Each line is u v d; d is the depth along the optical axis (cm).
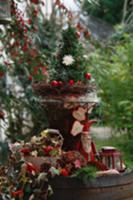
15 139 336
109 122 404
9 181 153
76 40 170
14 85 354
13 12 273
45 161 151
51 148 154
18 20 281
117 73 408
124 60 418
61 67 166
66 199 145
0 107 331
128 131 394
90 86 163
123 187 151
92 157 162
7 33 289
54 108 163
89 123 165
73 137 162
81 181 145
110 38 510
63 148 163
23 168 149
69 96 161
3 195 152
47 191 144
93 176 146
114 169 159
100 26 661
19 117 348
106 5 677
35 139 161
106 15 691
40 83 168
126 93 404
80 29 305
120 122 397
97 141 365
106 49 461
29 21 308
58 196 145
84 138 162
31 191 146
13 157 156
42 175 146
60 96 162
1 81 336
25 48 298
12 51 306
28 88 333
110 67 412
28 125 346
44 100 165
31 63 310
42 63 306
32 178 147
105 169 159
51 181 145
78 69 166
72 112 162
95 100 165
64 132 164
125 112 395
